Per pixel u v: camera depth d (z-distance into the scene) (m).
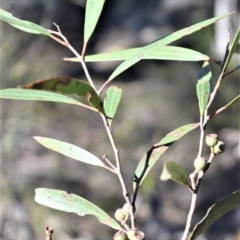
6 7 5.89
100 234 5.94
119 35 11.02
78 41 10.00
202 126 1.29
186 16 10.44
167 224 6.46
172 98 7.25
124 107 7.22
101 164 1.32
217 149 1.25
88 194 6.43
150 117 7.09
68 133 6.16
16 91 1.22
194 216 6.70
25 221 5.41
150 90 7.40
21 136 5.66
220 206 1.24
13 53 5.62
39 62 5.76
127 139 6.81
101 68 9.20
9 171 5.54
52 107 6.09
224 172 7.16
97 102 1.14
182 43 8.25
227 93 6.96
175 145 7.07
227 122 7.07
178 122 7.15
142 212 6.46
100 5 1.31
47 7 6.30
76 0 9.34
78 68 8.05
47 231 1.21
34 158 5.80
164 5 10.95
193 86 7.33
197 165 1.22
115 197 6.51
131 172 6.64
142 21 11.02
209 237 6.21
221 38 7.73
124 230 1.26
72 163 6.37
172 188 6.82
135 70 8.35
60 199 1.32
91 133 6.48
